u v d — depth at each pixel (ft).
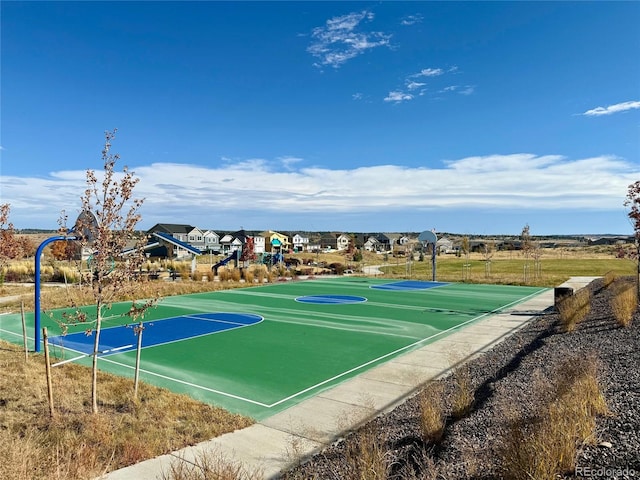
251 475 16.87
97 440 20.16
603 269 147.54
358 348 41.19
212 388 29.60
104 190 22.62
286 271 133.28
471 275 130.72
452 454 17.07
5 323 53.67
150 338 45.65
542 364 30.83
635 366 27.50
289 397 27.76
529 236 131.34
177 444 20.20
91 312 60.44
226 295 84.48
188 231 256.93
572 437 14.89
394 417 23.11
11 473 16.06
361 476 14.75
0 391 26.89
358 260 218.79
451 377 31.07
